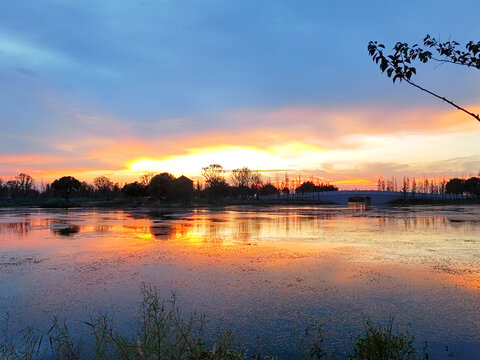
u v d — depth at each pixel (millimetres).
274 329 7492
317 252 16469
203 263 14047
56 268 13320
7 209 66375
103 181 119125
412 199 97062
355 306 8859
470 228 27281
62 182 86500
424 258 14859
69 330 7504
